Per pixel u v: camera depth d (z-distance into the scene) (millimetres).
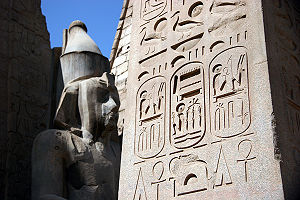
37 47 8180
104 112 6707
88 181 6281
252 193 4570
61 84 7152
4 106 7418
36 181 6090
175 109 5508
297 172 4684
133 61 6238
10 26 7910
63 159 6324
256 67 4938
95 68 7160
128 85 6168
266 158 4582
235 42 5211
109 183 6457
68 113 6742
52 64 7781
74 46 7301
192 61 5543
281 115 4785
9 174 7062
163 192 5270
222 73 5203
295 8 5762
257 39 5027
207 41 5469
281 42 5227
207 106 5215
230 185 4742
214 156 4961
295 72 5293
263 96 4789
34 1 8453
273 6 5312
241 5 5297
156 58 5969
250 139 4750
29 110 7645
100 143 6676
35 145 6312
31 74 7891
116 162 6867
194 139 5203
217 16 5473
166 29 5984
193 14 5750
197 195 4957
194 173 5059
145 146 5668
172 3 6043
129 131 5914
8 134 7262
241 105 4934
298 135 4938
